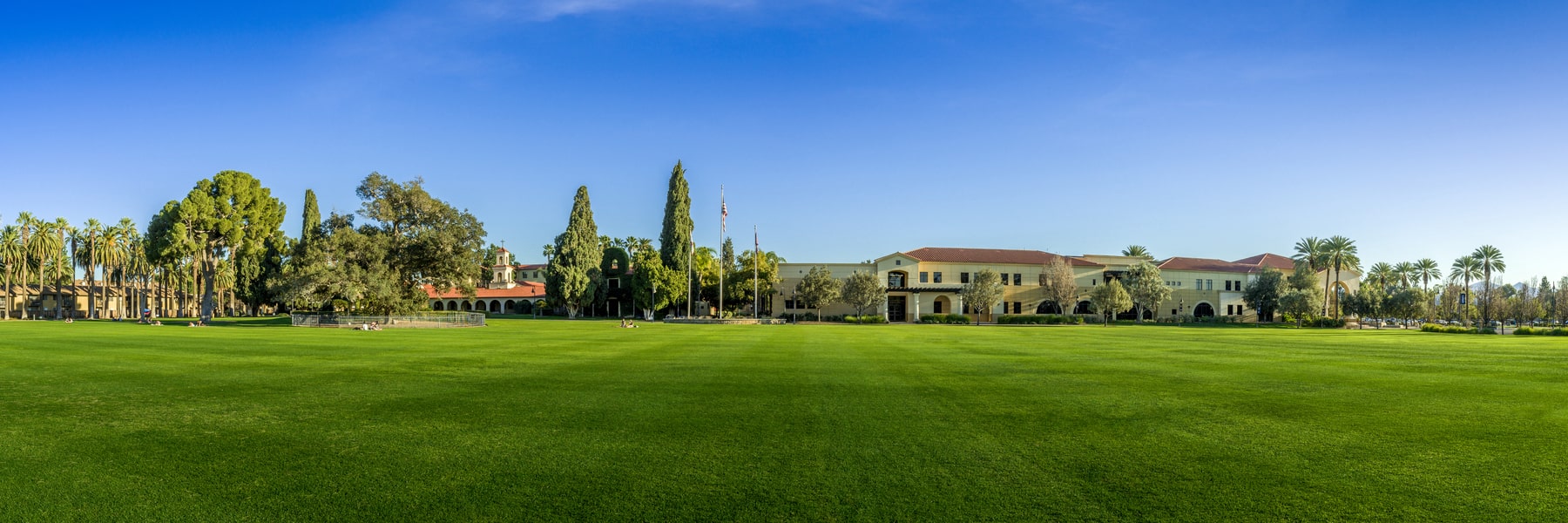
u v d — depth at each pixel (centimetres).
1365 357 2555
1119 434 1128
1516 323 11375
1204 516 746
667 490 832
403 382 1723
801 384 1695
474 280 7344
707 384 1688
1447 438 1098
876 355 2592
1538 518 738
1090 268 9744
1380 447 1036
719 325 6362
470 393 1533
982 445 1048
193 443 1047
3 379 1752
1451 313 11356
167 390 1577
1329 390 1627
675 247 9975
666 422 1212
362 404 1391
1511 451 1010
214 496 804
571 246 9625
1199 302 10000
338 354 2539
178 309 12069
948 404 1404
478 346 3012
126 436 1094
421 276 7144
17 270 10288
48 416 1255
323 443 1049
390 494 811
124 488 831
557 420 1225
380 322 5703
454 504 779
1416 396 1527
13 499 792
